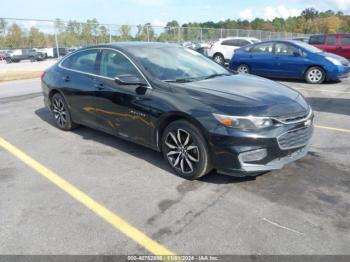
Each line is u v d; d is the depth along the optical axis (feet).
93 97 17.13
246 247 9.62
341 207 11.48
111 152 16.81
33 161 15.96
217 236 10.11
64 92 19.13
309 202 11.82
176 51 17.60
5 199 12.51
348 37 52.75
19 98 30.99
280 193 12.46
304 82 39.06
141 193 12.73
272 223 10.67
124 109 15.42
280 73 39.81
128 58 15.76
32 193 12.92
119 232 10.43
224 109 12.23
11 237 10.30
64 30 69.05
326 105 26.50
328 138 18.33
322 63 36.83
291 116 12.57
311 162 15.08
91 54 18.06
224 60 57.67
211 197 12.29
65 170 14.89
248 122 11.91
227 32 107.14
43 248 9.79
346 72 37.45
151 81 14.55
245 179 13.58
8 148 17.72
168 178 13.88
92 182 13.71
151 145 14.94
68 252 9.61
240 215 11.13
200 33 94.89
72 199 12.42
